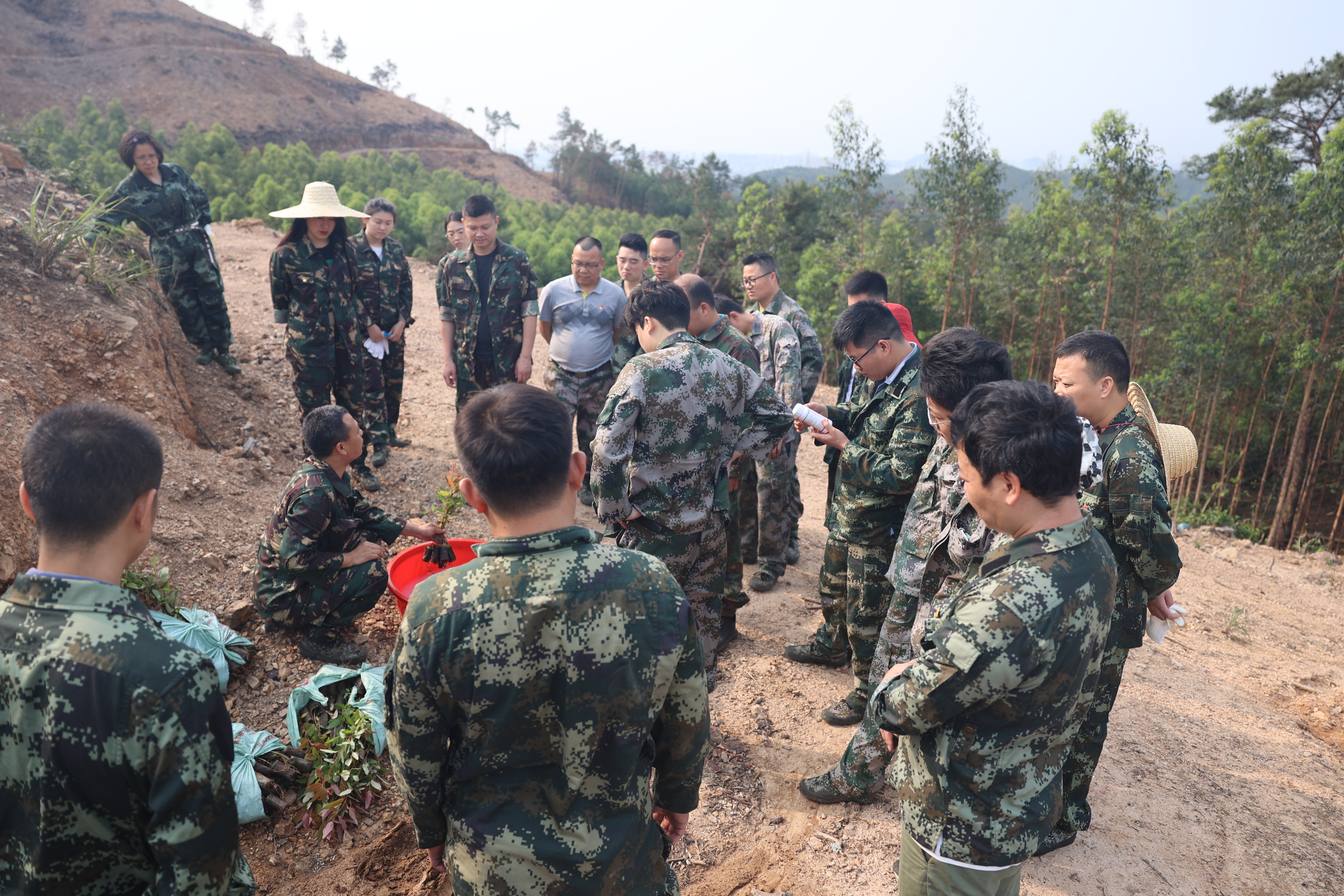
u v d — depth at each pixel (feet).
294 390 21.40
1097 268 76.38
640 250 18.17
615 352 18.75
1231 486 89.25
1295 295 64.23
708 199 205.26
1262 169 66.54
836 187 103.81
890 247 107.45
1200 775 11.86
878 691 6.50
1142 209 71.31
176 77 318.45
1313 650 18.25
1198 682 15.07
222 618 11.62
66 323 15.76
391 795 9.68
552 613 4.70
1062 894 9.24
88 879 4.70
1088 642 5.70
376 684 10.39
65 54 312.91
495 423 4.93
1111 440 8.86
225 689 10.71
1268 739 13.17
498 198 284.20
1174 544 8.54
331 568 11.16
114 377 15.74
